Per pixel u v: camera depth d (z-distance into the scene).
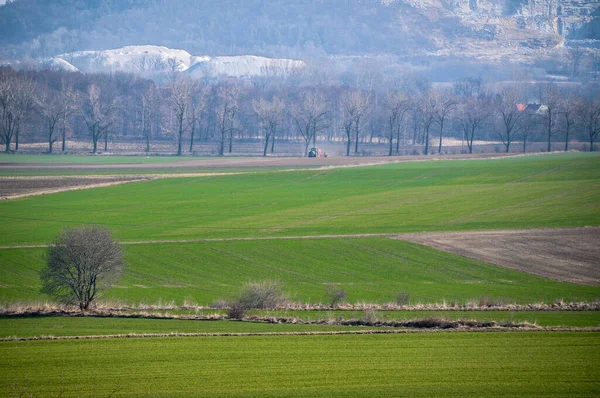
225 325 158.25
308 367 123.56
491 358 128.38
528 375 118.75
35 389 112.75
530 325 153.38
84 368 123.00
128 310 176.25
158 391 111.69
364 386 113.69
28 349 134.50
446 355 130.38
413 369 122.25
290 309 178.62
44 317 167.12
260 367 123.44
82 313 171.38
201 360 127.62
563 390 111.69
